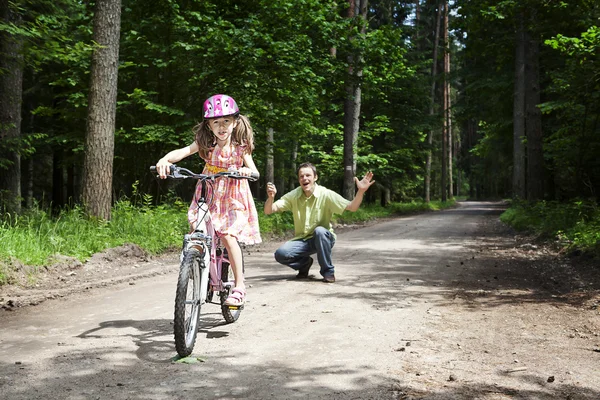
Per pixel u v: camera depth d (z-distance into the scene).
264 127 15.82
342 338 4.45
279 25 14.16
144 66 13.95
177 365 3.70
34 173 25.72
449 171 60.06
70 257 7.89
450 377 3.47
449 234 15.79
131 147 14.55
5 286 6.39
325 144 28.69
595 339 4.55
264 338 4.43
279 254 7.35
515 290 6.89
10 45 13.02
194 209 4.32
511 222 18.39
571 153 18.41
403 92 30.78
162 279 7.47
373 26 33.16
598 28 11.02
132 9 13.54
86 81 13.75
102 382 3.34
